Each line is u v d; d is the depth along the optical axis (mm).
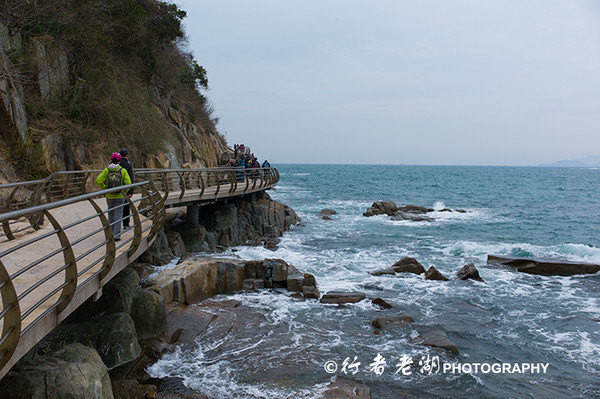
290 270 13469
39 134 15141
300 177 114500
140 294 9086
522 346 9828
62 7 18234
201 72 40938
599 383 8258
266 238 21234
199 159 31375
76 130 17281
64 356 5875
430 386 7867
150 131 23266
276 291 12844
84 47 19656
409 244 22328
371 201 47562
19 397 5062
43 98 16453
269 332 9938
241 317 10672
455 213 37500
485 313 11891
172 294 10891
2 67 14039
